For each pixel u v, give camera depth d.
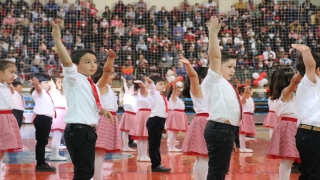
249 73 13.72
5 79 4.26
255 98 13.34
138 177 5.28
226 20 15.10
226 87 3.50
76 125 3.28
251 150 7.80
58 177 5.21
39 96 5.66
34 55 14.34
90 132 3.33
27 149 7.88
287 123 4.14
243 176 5.39
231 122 3.46
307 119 3.39
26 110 12.94
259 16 15.23
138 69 13.83
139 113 6.53
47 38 14.70
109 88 4.45
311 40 14.88
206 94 3.56
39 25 14.88
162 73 13.91
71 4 15.39
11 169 5.78
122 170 5.76
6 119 4.22
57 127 6.47
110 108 4.35
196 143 4.18
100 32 14.77
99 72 4.58
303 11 15.27
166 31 15.03
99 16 15.45
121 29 14.77
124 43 14.54
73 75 3.29
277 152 4.12
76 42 14.41
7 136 4.20
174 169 5.89
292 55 14.46
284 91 4.12
